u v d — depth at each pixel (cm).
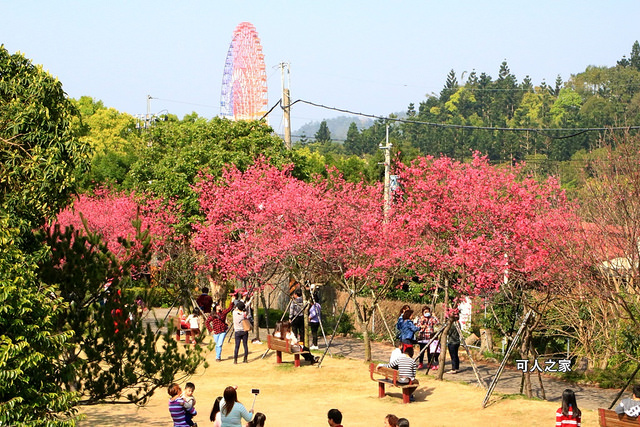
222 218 2956
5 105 1484
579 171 2292
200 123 3906
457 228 2025
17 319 1086
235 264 2778
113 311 1484
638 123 13775
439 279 2116
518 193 1972
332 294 3331
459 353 2677
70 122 1540
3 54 1537
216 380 2220
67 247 1484
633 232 1667
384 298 3073
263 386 2119
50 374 1189
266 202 2678
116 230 3909
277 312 3566
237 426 1266
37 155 1449
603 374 2144
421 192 2075
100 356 1477
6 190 1441
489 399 1812
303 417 1731
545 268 1839
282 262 2623
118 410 1861
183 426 1407
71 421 1135
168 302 4144
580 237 1766
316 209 2448
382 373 1927
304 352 2373
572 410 1325
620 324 2133
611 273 1722
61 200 1494
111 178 5872
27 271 1145
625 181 1831
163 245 3403
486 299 2058
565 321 2322
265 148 3697
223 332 2525
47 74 1545
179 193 3603
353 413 1759
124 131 7550
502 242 1905
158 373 1565
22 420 1083
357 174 5375
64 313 1437
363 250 2378
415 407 1800
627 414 1319
